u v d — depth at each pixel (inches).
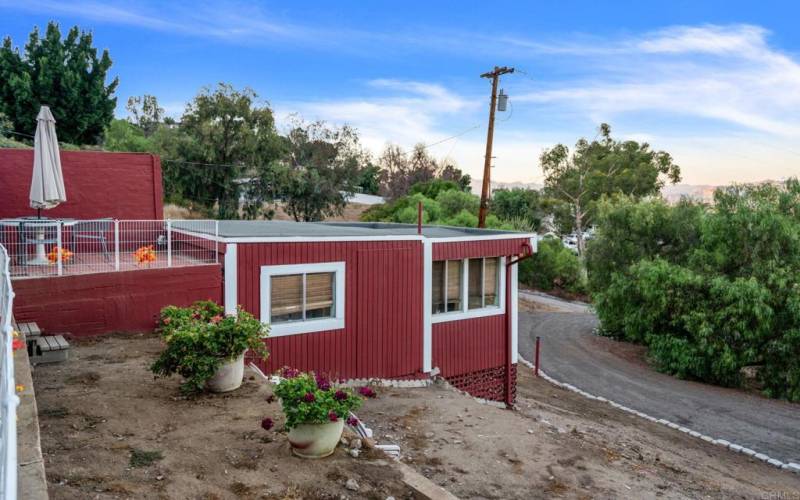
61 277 342.0
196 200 1657.2
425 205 1673.2
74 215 510.6
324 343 436.5
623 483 300.8
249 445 221.5
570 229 2413.9
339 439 229.1
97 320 354.9
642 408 649.6
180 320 291.9
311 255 427.5
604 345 1026.7
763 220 829.2
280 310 417.7
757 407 695.1
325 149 1945.1
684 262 1066.1
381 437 321.4
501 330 569.9
